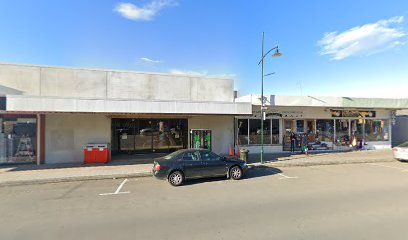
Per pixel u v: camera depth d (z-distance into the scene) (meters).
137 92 14.00
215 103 12.83
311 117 17.97
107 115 13.84
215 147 16.02
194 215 5.69
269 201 6.67
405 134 21.98
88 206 6.53
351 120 19.09
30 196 7.57
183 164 8.87
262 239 4.38
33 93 12.37
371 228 4.83
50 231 4.92
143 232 4.80
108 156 13.18
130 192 7.92
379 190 7.72
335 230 4.74
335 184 8.61
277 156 15.43
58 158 13.08
